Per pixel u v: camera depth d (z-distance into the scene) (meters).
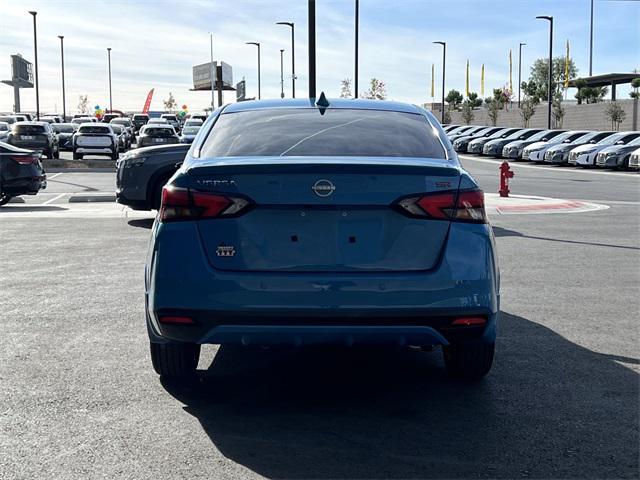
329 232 4.11
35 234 11.85
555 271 8.95
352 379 5.02
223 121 5.03
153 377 4.99
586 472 3.57
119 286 7.91
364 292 4.04
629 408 4.45
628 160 31.25
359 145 4.64
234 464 3.63
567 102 81.50
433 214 4.16
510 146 39.62
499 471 3.58
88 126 34.81
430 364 5.37
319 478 3.49
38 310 6.84
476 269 4.17
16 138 34.16
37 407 4.40
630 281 8.36
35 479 3.46
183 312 4.10
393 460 3.70
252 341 4.11
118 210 15.53
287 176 4.10
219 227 4.13
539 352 5.63
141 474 3.51
